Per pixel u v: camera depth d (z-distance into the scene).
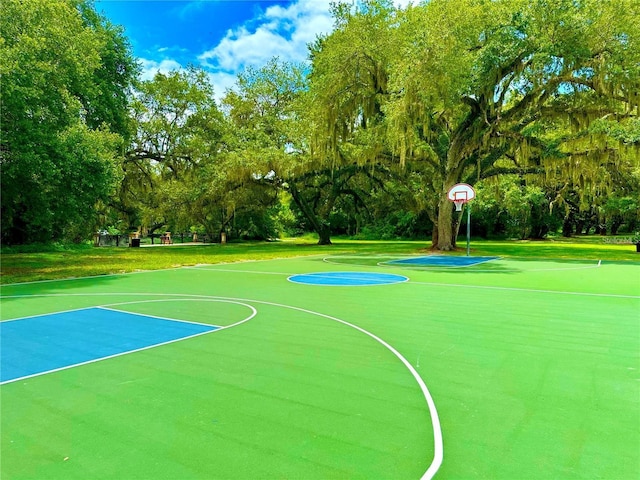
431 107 16.89
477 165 19.47
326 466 2.32
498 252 22.09
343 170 25.95
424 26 15.75
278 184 28.75
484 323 5.87
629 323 5.85
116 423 2.86
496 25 15.63
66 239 23.64
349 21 19.38
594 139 16.55
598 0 14.97
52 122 11.35
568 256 19.47
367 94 19.52
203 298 8.06
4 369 3.96
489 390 3.42
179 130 27.31
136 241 28.22
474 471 2.26
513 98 20.02
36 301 7.78
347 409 3.06
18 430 2.77
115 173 12.88
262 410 3.05
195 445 2.56
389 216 44.78
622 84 14.94
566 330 5.45
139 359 4.26
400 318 6.21
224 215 35.66
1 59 9.52
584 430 2.73
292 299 7.89
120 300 7.85
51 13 11.55
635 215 34.75
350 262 16.41
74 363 4.14
